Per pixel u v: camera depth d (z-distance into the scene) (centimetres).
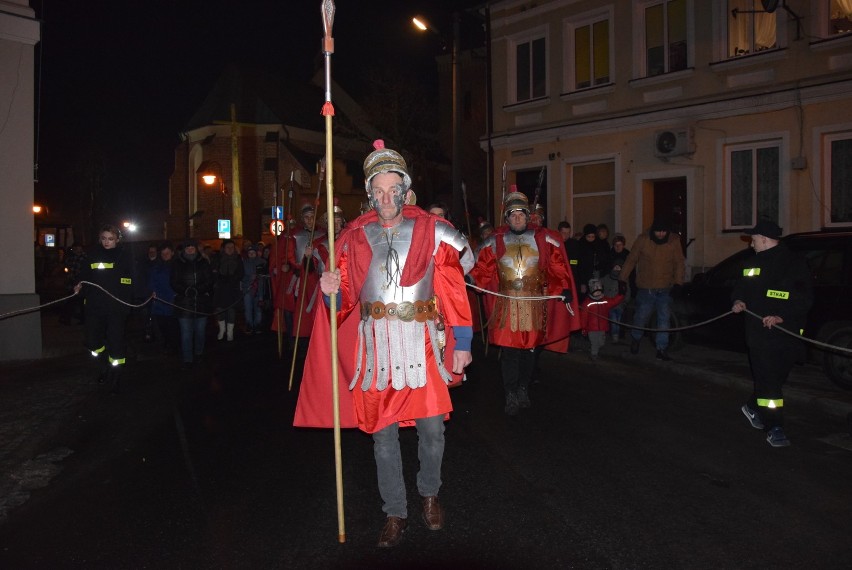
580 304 1011
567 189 1686
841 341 778
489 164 1825
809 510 445
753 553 384
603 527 419
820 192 1276
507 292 685
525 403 721
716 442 595
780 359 577
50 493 492
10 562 386
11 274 1036
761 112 1344
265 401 765
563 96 1666
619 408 717
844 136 1250
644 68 1539
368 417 390
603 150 1606
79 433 644
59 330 1384
